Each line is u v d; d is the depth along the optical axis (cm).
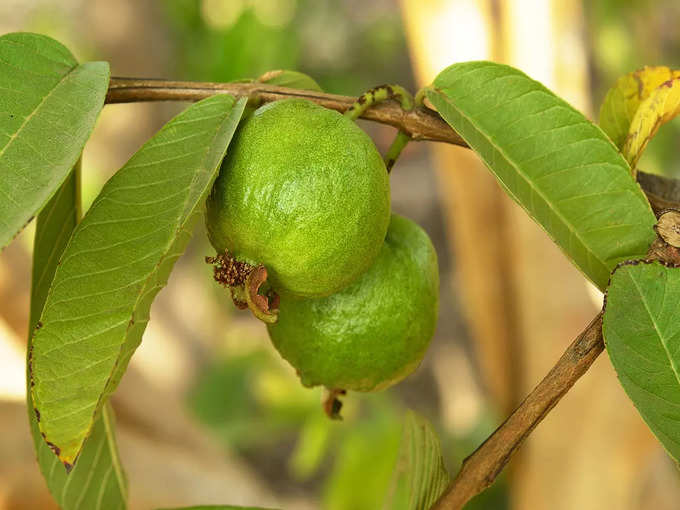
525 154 30
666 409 27
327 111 31
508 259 61
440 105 31
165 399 64
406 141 32
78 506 35
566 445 55
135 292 28
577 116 30
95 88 29
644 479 58
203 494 61
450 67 31
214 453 65
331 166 30
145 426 62
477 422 118
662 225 29
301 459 92
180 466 62
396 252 34
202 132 29
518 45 56
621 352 27
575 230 30
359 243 30
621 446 54
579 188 30
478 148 30
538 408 28
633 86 34
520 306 59
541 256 58
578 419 55
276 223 30
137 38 101
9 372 54
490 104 31
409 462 34
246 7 103
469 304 64
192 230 28
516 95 31
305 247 30
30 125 28
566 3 56
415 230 35
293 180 30
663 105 31
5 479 50
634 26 100
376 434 84
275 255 30
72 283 28
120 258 28
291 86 36
